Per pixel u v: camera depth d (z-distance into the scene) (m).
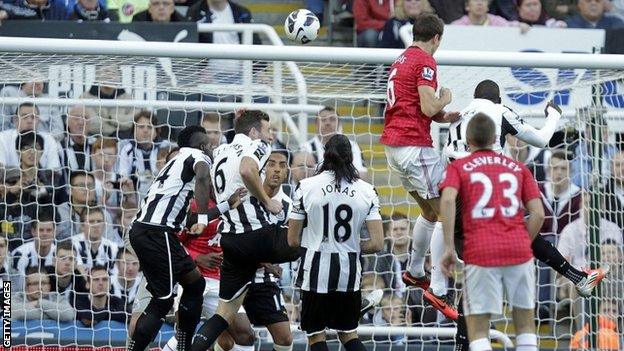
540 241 33.59
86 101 39.25
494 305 28.41
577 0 53.28
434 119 32.47
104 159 42.53
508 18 51.22
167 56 34.56
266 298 35.12
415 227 34.31
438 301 34.47
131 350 33.94
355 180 32.56
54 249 41.34
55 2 49.56
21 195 40.97
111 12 49.91
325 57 34.47
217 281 36.88
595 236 38.41
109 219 42.19
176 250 34.09
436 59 34.19
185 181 34.16
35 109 41.16
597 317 38.47
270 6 57.19
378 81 38.78
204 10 50.88
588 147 39.31
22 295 41.16
